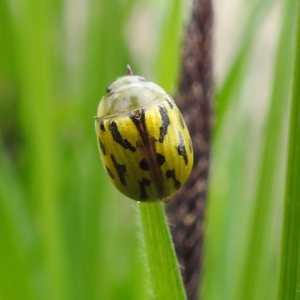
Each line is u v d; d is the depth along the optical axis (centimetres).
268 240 10
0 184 11
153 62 12
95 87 11
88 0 11
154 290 8
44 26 11
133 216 12
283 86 10
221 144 11
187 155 9
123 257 12
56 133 11
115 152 9
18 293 11
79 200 11
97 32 11
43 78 11
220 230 11
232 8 14
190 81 9
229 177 11
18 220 11
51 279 11
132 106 9
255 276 10
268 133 10
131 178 9
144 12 12
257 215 10
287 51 10
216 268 11
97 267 11
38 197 11
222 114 11
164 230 8
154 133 9
